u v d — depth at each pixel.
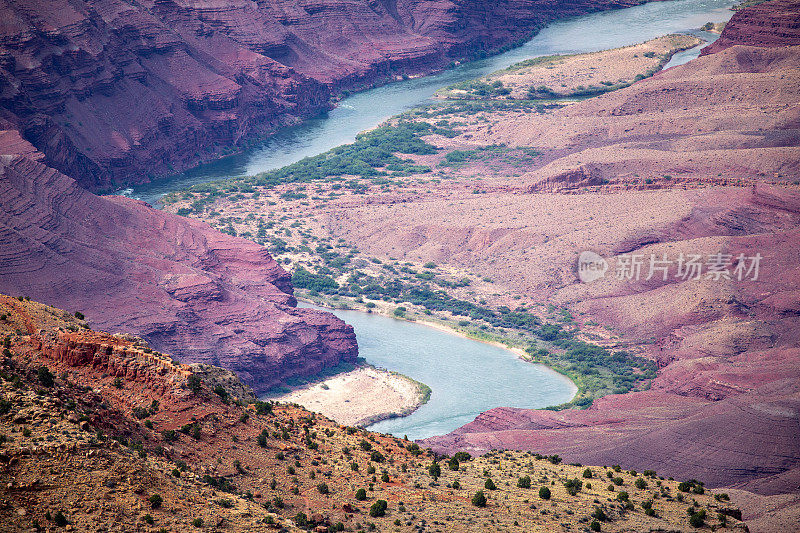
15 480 128.88
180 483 146.38
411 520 159.38
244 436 178.50
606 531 172.38
